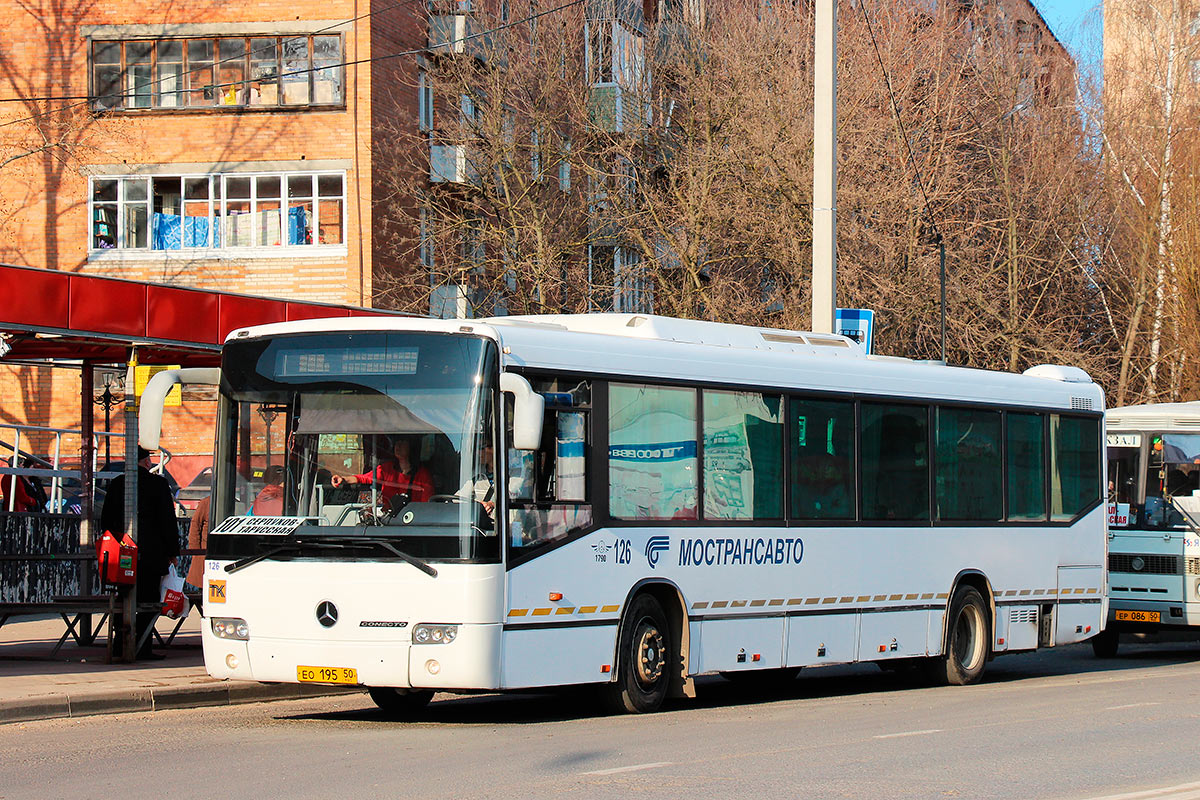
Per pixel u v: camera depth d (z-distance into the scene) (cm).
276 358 1262
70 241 3597
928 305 3503
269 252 3584
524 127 3625
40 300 1504
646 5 4069
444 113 3778
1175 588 2180
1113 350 4147
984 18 3997
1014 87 3944
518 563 1216
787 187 3419
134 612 1572
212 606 1252
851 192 3381
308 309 1748
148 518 1633
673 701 1509
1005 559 1769
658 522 1350
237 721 1285
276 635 1222
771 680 1725
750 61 3556
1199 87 4012
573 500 1274
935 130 3631
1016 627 1786
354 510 1217
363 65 3588
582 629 1273
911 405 1656
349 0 3591
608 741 1145
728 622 1415
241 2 3606
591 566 1283
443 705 1449
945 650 1678
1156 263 3888
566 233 3644
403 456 1214
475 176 3638
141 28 3609
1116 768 1009
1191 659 2247
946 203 3597
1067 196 3978
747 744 1125
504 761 1030
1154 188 3928
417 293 3647
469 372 1211
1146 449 2227
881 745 1121
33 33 3616
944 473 1692
